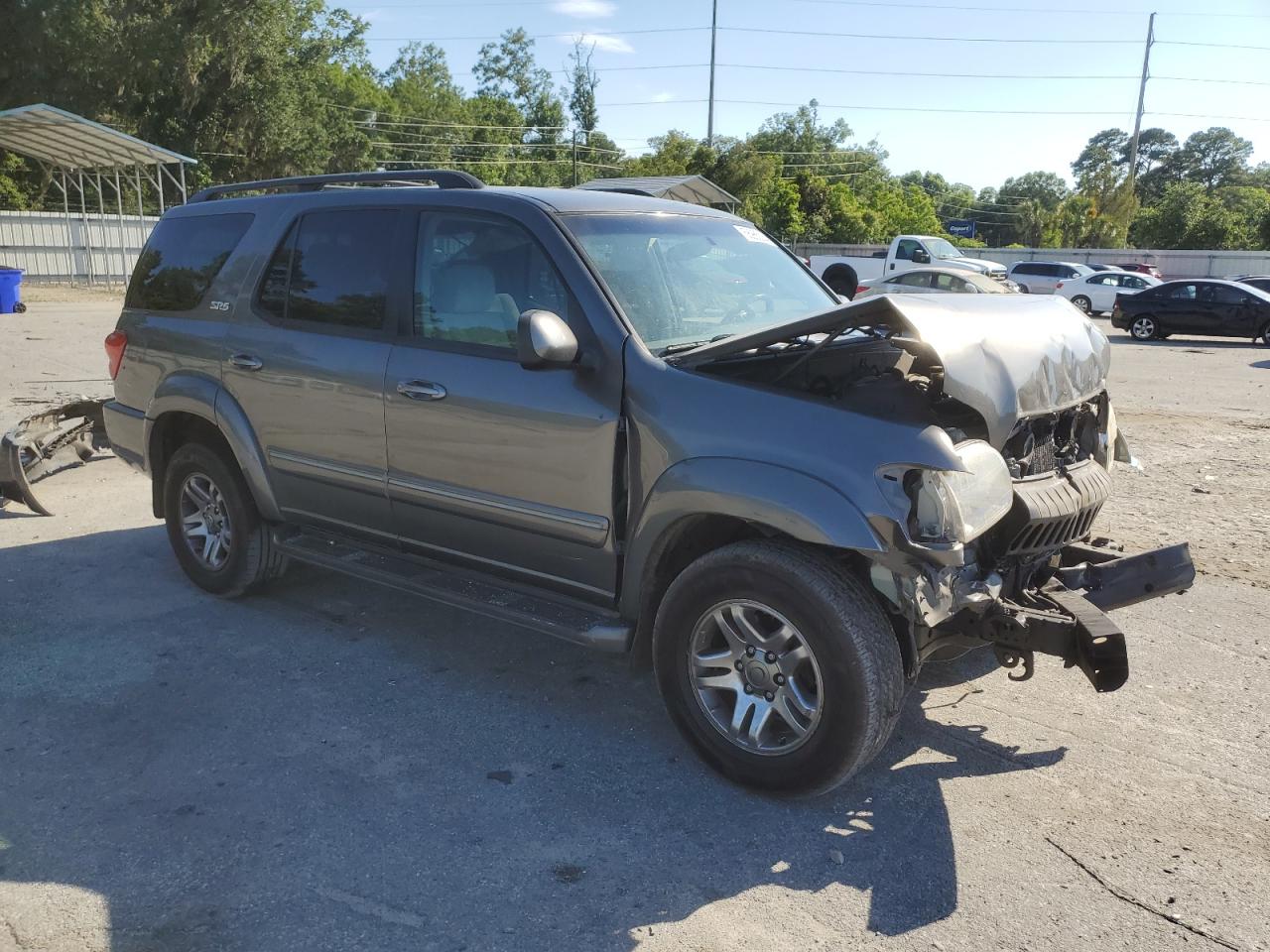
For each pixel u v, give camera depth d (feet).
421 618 16.42
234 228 16.24
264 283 15.42
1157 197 392.27
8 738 12.32
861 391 11.60
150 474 17.69
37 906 9.22
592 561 12.01
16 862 9.88
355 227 14.37
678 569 12.12
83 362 43.80
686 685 11.48
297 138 151.02
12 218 92.38
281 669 14.37
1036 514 10.82
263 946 8.73
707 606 11.05
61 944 8.72
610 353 11.55
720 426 10.73
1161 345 69.31
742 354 12.04
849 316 10.34
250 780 11.40
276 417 15.06
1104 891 9.55
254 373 15.26
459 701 13.47
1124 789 11.35
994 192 437.99
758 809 10.94
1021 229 287.69
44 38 121.29
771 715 11.02
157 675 14.11
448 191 13.44
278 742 12.29
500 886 9.59
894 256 89.92
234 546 16.40
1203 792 11.30
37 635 15.47
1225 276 141.79
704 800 11.10
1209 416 36.42
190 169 140.15
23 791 11.13
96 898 9.34
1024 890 9.57
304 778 11.46
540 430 11.99
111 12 125.80
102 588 17.54
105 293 87.92
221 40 134.62
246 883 9.60
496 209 12.84
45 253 94.84
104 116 132.57
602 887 9.58
